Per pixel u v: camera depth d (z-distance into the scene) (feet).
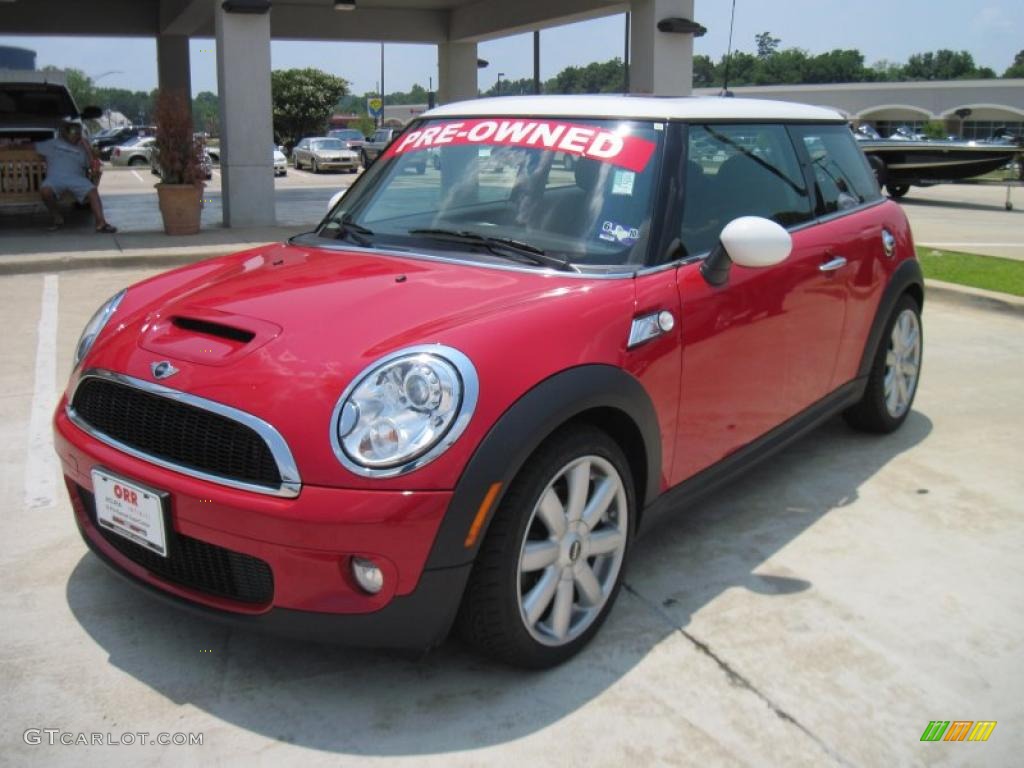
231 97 37.37
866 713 8.20
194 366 8.08
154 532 7.97
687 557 11.04
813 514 12.33
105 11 62.39
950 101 189.26
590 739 7.75
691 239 10.23
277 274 9.88
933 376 19.01
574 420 8.51
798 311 11.64
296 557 7.32
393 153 12.32
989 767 7.57
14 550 10.75
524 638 8.20
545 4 52.80
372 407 7.39
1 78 44.55
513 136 11.11
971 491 13.17
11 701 8.06
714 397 10.27
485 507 7.45
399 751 7.56
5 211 44.19
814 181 13.00
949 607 10.02
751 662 8.91
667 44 43.21
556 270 9.45
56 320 21.94
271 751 7.53
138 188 69.15
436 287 9.01
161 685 8.34
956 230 44.27
